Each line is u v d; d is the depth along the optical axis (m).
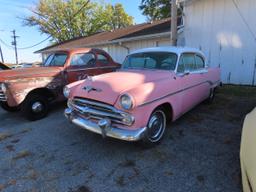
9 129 4.39
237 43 7.43
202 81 4.59
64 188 2.44
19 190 2.43
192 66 4.32
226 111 4.98
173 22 6.84
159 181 2.49
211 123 4.26
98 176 2.63
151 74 3.53
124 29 16.45
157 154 3.10
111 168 2.79
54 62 5.72
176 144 3.39
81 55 5.81
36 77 4.77
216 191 2.29
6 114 5.57
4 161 3.08
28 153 3.29
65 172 2.75
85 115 3.22
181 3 8.86
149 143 3.19
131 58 4.46
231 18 7.43
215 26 7.92
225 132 3.81
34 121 4.85
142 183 2.47
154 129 3.27
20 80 4.51
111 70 6.51
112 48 13.45
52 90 5.09
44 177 2.66
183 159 2.95
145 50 4.39
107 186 2.44
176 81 3.56
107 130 2.91
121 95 2.78
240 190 2.29
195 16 8.55
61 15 27.12
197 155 3.04
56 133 4.06
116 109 2.82
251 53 7.14
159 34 9.49
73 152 3.27
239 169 2.67
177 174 2.61
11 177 2.69
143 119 2.87
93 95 3.06
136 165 2.84
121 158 3.04
